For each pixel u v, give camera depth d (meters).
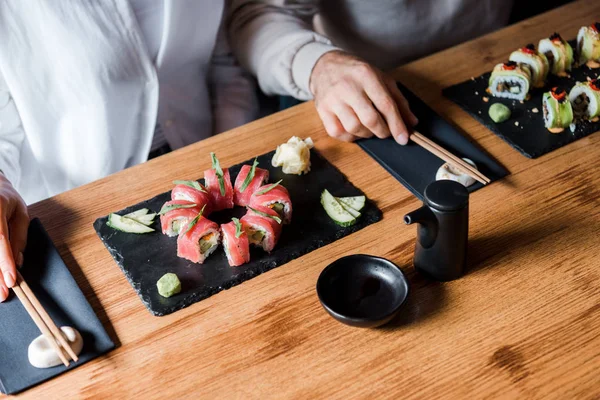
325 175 1.30
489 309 1.03
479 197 1.23
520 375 0.94
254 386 0.95
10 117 1.56
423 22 1.86
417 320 1.02
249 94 1.95
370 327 1.00
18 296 1.07
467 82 1.52
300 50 1.57
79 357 1.00
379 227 1.18
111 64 1.54
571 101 1.39
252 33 1.71
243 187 1.21
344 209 1.21
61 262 1.15
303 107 1.48
